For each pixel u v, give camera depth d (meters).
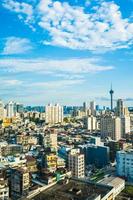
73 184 107.62
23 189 155.62
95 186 106.12
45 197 94.12
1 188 143.25
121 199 150.12
